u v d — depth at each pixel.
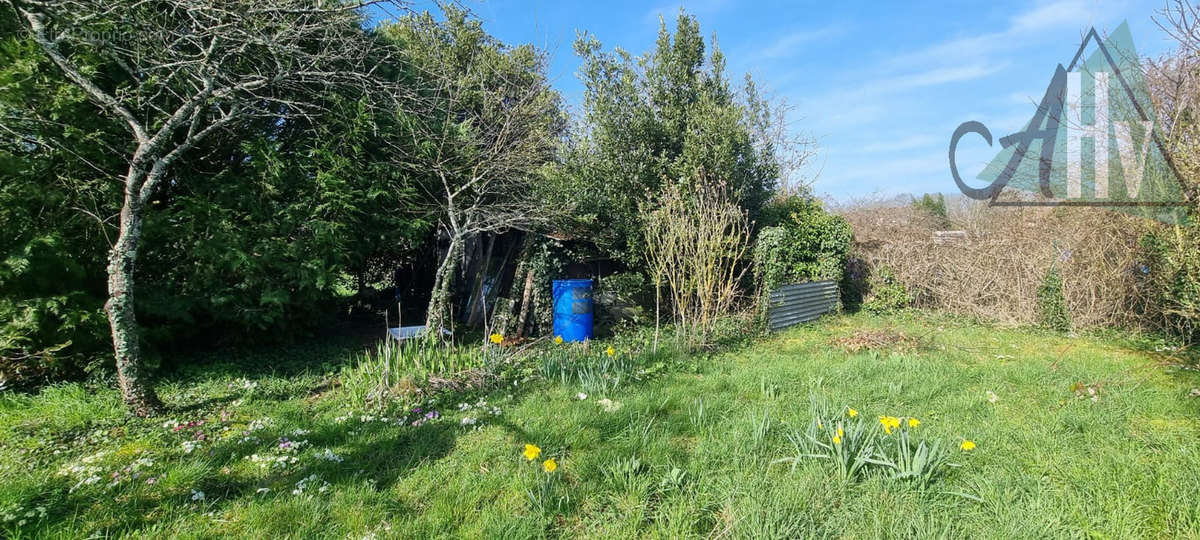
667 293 9.76
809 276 10.43
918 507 2.76
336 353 7.28
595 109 9.01
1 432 3.99
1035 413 4.32
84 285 5.68
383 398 4.77
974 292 9.99
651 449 3.51
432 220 8.63
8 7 5.17
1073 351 7.08
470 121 8.52
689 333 7.31
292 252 6.71
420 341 6.30
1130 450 3.50
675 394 4.80
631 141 9.10
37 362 5.18
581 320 7.98
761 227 10.27
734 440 3.66
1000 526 2.62
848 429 3.31
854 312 10.99
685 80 9.38
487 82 9.23
